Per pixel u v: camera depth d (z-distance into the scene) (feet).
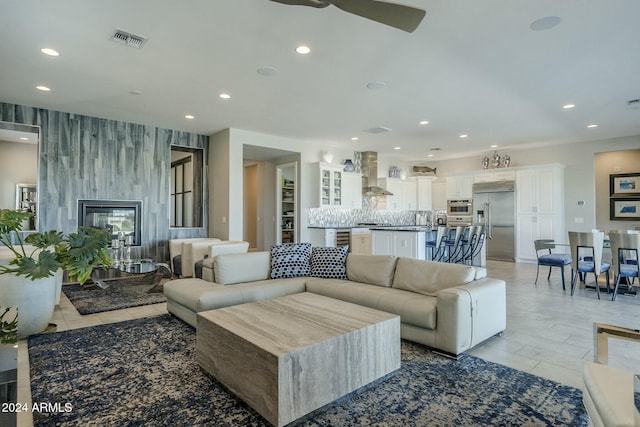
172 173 21.80
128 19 9.24
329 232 24.68
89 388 7.38
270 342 6.57
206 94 15.02
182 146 22.06
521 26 9.52
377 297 10.59
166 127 20.98
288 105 16.61
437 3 8.45
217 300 10.61
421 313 9.30
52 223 17.69
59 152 17.87
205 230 22.93
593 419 4.75
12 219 10.57
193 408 6.66
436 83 13.73
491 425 6.15
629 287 16.16
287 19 9.22
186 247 18.60
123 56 11.39
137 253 20.26
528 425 6.14
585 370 5.47
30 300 10.30
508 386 7.51
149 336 10.45
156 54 11.26
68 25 9.52
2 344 6.59
